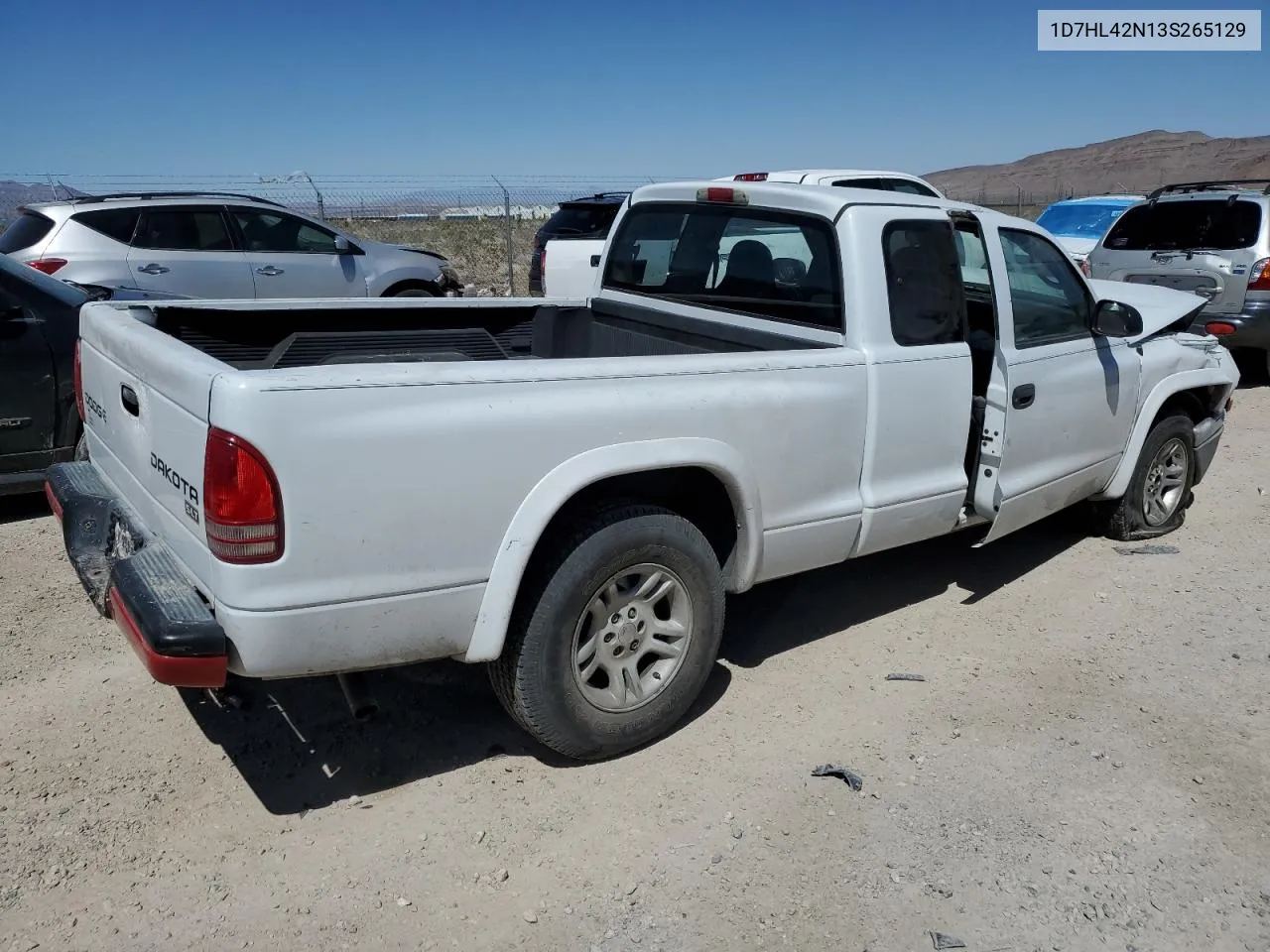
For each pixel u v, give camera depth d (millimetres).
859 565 5297
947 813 3195
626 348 4895
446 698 3848
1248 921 2771
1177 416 5605
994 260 4273
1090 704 3893
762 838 3061
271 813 3131
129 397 3236
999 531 4535
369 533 2729
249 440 2537
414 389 2758
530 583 3123
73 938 2588
